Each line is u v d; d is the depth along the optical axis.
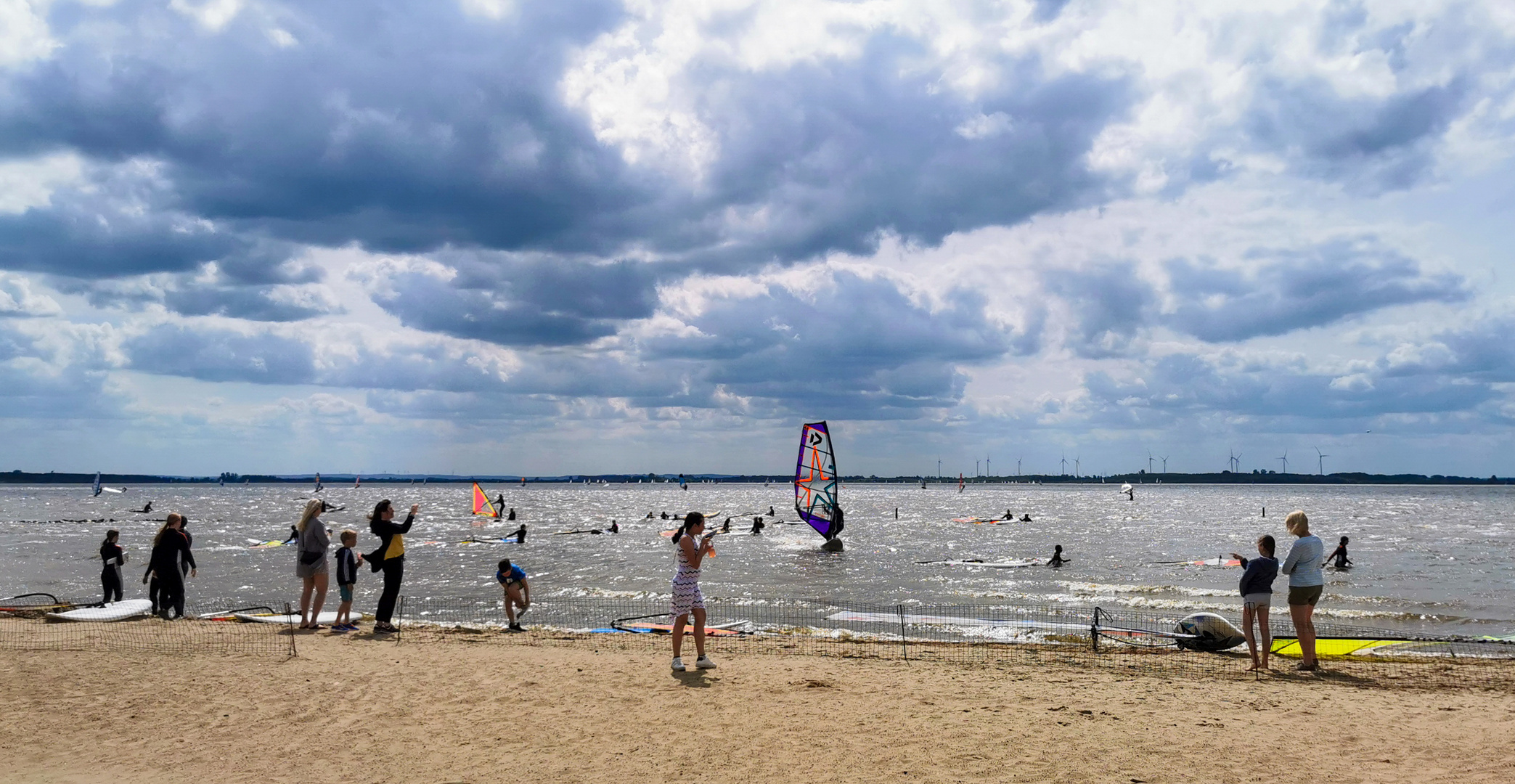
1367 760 6.05
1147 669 9.94
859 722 6.98
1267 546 9.78
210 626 12.12
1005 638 14.13
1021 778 5.66
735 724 6.93
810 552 37.78
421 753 6.27
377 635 11.58
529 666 9.16
